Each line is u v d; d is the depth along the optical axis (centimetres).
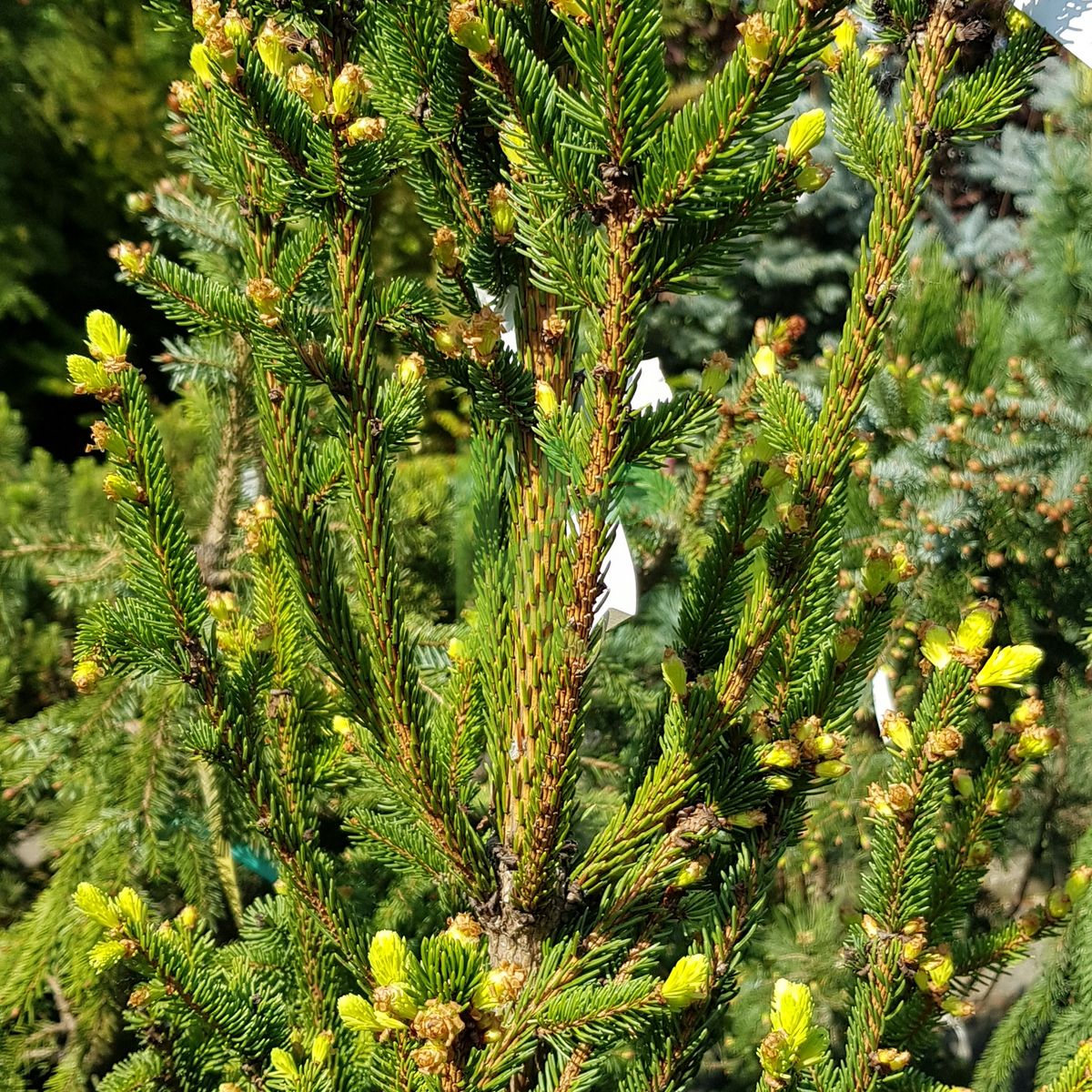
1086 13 43
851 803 117
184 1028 55
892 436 122
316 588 51
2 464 137
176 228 114
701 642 53
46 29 197
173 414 152
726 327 195
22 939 96
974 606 52
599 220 43
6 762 108
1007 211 196
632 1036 48
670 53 216
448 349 49
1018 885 132
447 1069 39
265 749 62
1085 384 119
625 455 45
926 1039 55
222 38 42
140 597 53
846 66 50
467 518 87
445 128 48
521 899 50
